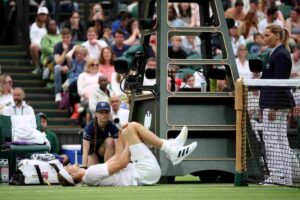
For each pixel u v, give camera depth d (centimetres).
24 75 5906
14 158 4031
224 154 3791
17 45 6266
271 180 3519
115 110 4756
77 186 3534
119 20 6197
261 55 3869
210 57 4019
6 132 4094
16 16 6297
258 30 6044
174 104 3766
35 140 4075
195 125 3756
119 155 3534
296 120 3550
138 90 3856
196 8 6331
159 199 2900
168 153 3581
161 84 3734
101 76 4966
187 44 6000
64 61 5584
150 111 3841
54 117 5484
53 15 6400
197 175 3944
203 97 3753
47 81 5816
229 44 3816
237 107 3453
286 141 3541
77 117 5359
